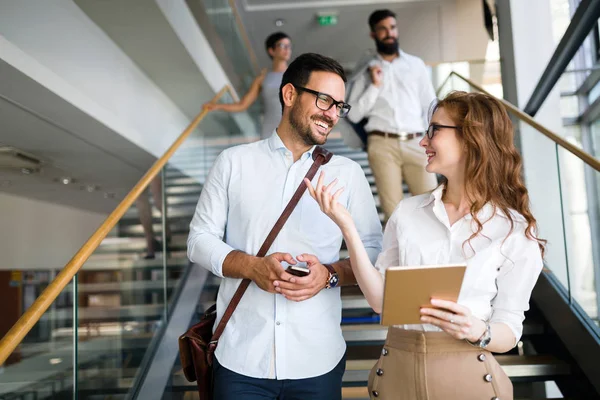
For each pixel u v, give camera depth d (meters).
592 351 2.68
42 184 8.09
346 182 1.93
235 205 1.93
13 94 3.89
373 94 3.84
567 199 2.99
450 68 5.80
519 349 3.94
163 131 6.38
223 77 6.91
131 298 3.20
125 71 5.37
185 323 3.63
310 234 1.87
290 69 1.94
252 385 1.78
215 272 1.83
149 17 4.69
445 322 1.36
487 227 1.55
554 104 4.92
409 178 3.96
